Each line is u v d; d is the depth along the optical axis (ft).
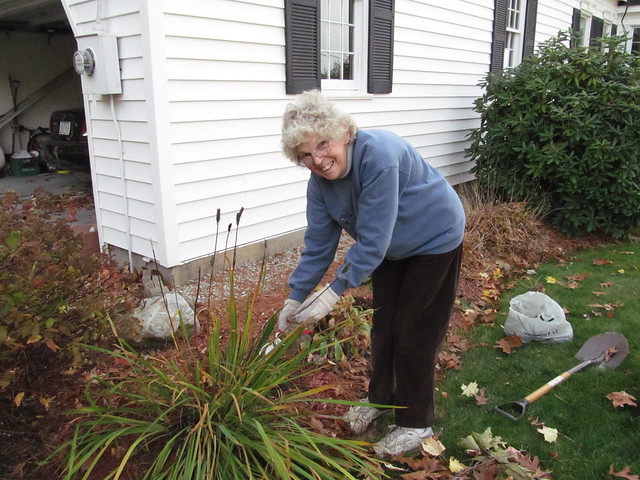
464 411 9.20
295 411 7.44
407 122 22.34
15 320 6.23
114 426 7.20
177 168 13.34
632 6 50.90
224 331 10.64
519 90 21.54
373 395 8.31
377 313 7.84
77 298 7.45
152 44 12.22
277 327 7.85
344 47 19.21
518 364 10.80
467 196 22.27
